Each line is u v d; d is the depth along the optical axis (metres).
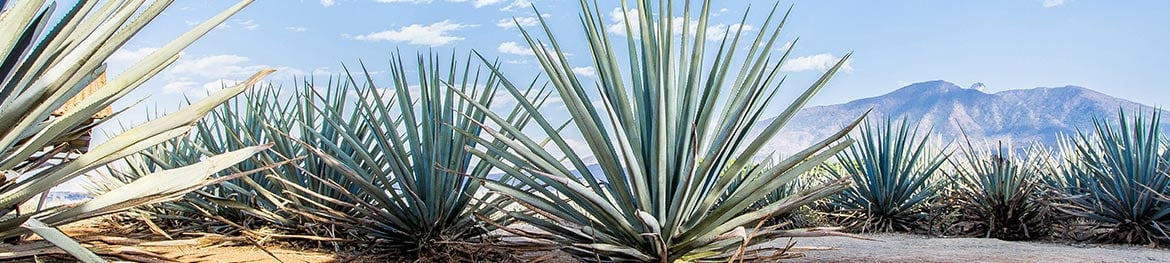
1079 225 7.05
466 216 4.81
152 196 1.91
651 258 3.57
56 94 1.88
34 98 1.81
